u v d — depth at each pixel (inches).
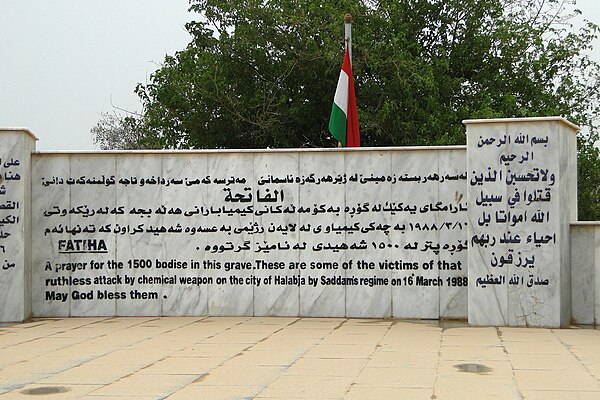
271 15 1106.1
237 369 377.4
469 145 544.4
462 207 573.0
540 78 1242.0
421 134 1079.6
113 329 530.9
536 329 524.1
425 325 545.3
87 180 604.7
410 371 369.4
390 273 581.0
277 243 593.0
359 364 388.8
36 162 603.8
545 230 530.9
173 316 597.9
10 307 575.2
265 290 593.9
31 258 600.7
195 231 600.1
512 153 537.3
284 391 327.3
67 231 603.5
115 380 354.0
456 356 411.8
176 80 1135.6
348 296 585.0
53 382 350.6
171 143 1170.0
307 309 589.3
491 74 1240.2
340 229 586.9
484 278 539.8
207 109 1128.8
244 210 596.7
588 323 547.2
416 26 1264.8
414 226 578.9
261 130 1121.4
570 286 550.9
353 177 586.6
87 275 602.9
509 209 537.3
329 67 1083.3
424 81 1089.4
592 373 362.6
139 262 602.5
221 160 599.5
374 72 1109.7
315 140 1152.8
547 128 532.1
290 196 592.7
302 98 1138.7
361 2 1182.3
